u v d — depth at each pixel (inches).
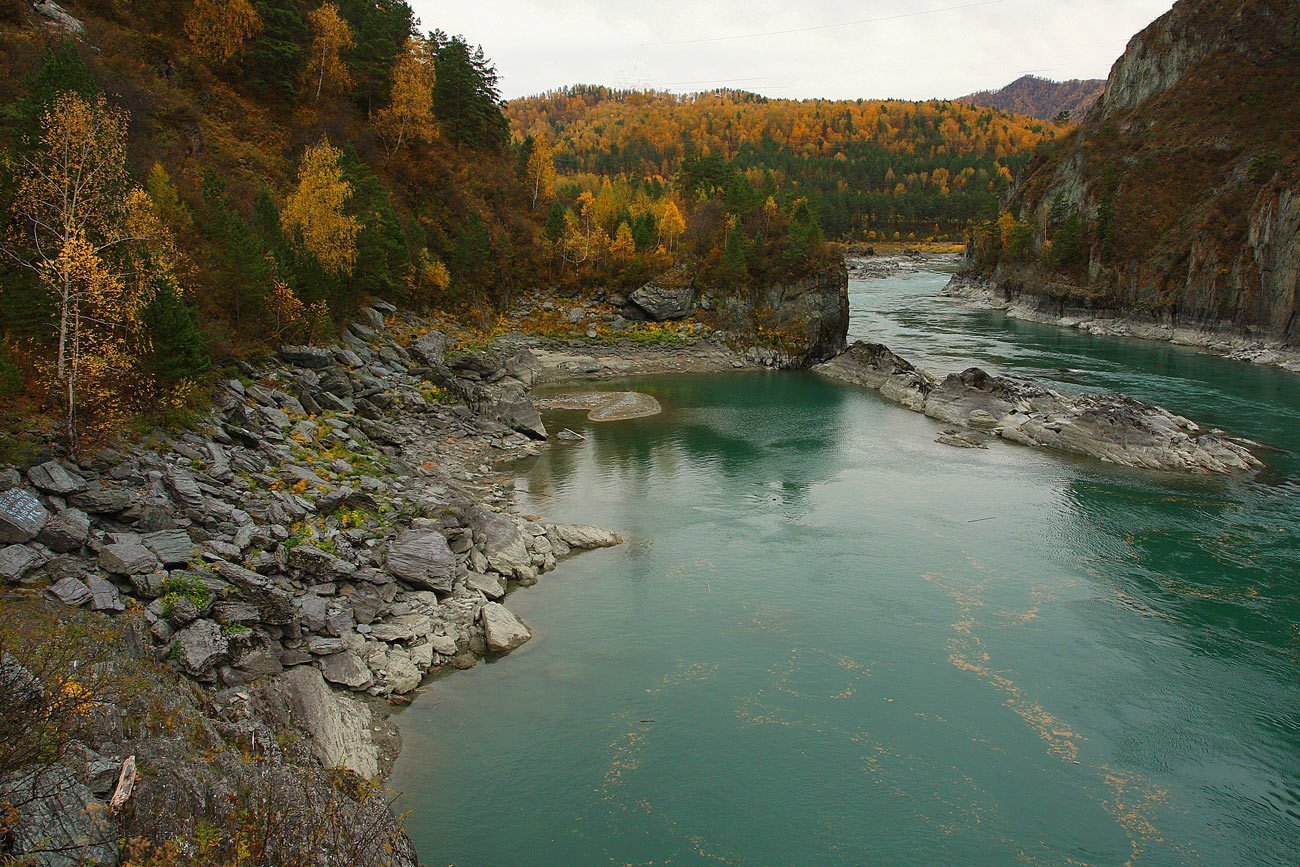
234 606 1078.4
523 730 1111.0
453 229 4033.0
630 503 2033.7
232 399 1706.4
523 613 1443.2
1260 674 1286.9
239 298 2050.9
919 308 6353.3
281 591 1138.7
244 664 1024.2
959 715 1174.3
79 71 1697.8
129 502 1137.4
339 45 3919.8
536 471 2279.8
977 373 3024.1
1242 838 953.5
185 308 1574.8
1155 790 1032.2
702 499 2074.3
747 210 4692.4
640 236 4544.8
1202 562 1697.8
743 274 4215.1
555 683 1224.8
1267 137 5216.5
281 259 2303.2
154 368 1471.5
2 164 1400.1
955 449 2583.7
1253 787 1037.8
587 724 1129.4
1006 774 1054.4
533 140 5108.3
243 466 1503.4
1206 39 6161.4
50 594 928.9
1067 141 7204.7
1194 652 1349.7
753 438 2704.2
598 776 1027.3
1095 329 5182.1
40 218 1339.8
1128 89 6786.4
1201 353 4377.5
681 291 4188.0
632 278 4301.2
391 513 1583.4
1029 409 2864.2
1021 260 6407.5
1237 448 2416.3
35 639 818.8
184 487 1270.9
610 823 949.2
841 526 1894.7
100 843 589.0
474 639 1314.0
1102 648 1360.7
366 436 2092.8
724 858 900.6
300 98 3794.3
